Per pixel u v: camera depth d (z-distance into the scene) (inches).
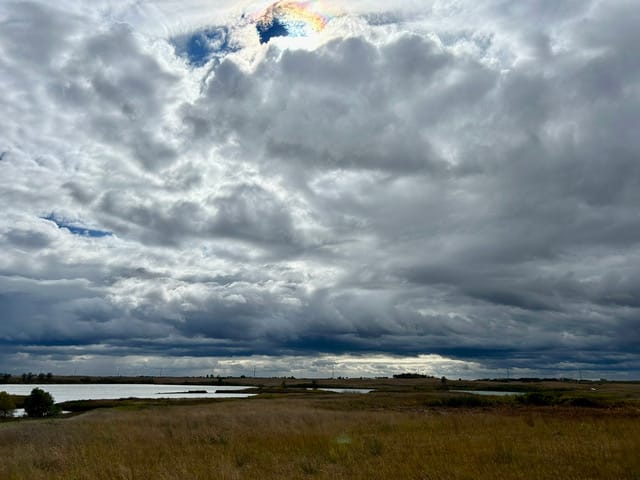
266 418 1135.6
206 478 451.5
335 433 824.9
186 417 1216.2
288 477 458.0
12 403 1985.7
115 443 766.5
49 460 601.0
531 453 552.1
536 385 5979.3
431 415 1214.3
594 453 530.3
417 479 431.8
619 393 2655.0
